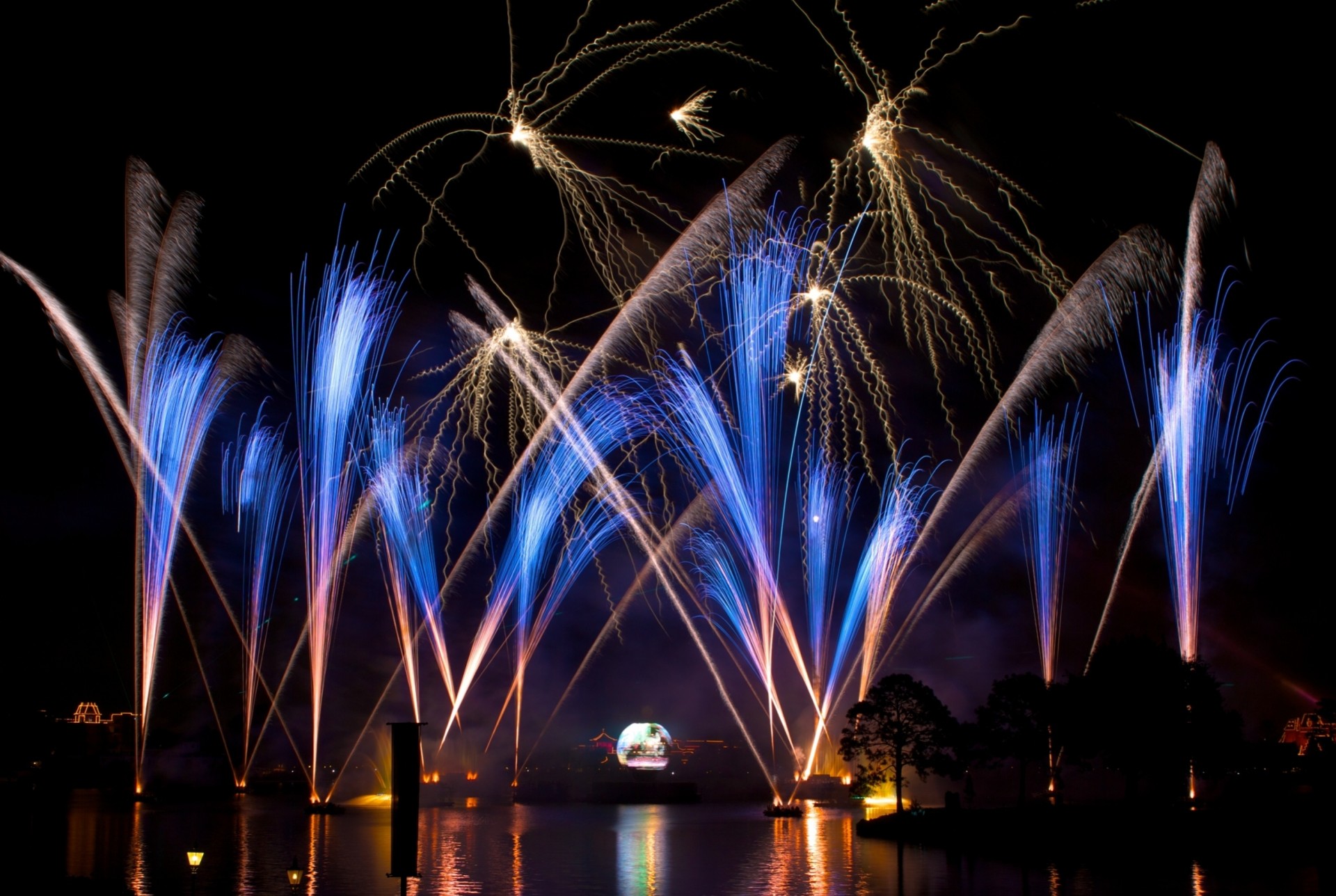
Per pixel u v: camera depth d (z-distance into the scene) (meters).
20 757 119.06
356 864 57.03
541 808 108.44
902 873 51.47
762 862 57.22
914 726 74.94
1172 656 68.31
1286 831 56.22
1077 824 60.97
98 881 44.06
